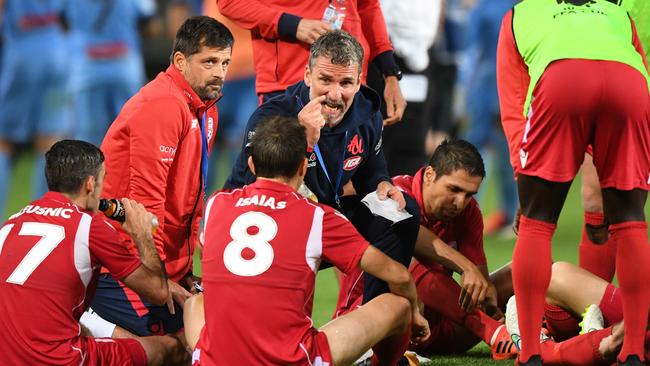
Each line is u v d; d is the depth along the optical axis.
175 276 19.45
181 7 47.53
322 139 17.88
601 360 16.73
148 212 17.58
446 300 19.45
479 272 18.94
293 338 15.23
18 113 39.66
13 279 15.95
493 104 38.62
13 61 39.62
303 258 15.37
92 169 16.70
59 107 40.25
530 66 16.59
